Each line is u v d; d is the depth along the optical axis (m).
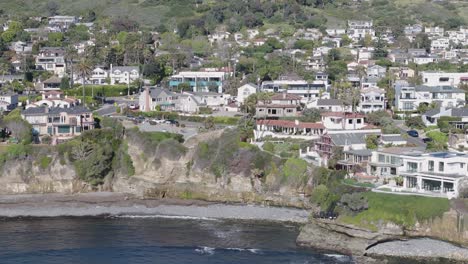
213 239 137.12
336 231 135.88
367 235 132.50
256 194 164.38
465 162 145.50
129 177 174.25
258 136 187.75
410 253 127.62
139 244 134.50
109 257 127.12
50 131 193.50
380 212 134.50
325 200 145.88
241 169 167.75
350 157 163.50
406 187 146.50
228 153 170.88
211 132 179.62
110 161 176.75
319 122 195.00
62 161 174.62
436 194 138.38
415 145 174.25
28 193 172.75
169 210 158.75
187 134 189.75
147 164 175.50
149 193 171.12
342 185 149.50
